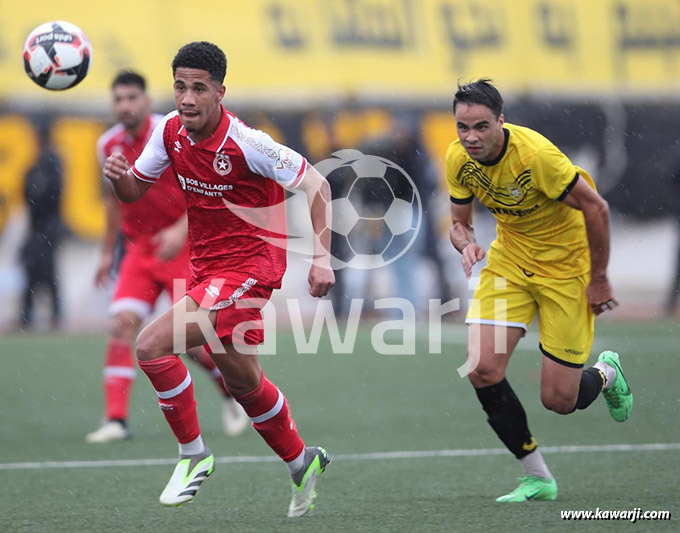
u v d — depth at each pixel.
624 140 56.88
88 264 50.50
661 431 24.78
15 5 51.81
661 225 56.62
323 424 26.80
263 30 54.53
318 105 53.69
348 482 19.28
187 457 15.79
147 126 25.28
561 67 57.22
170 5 53.78
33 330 49.66
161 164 16.38
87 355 41.53
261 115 53.06
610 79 57.50
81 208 50.16
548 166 16.53
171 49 53.12
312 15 55.41
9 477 20.12
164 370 15.35
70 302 50.38
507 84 56.34
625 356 38.25
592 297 17.08
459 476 19.83
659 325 49.66
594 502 16.92
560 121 56.47
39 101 50.16
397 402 30.66
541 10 58.22
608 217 16.70
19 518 16.39
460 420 27.33
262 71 53.69
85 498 18.05
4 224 49.66
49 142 49.91
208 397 32.75
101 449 23.61
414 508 16.73
